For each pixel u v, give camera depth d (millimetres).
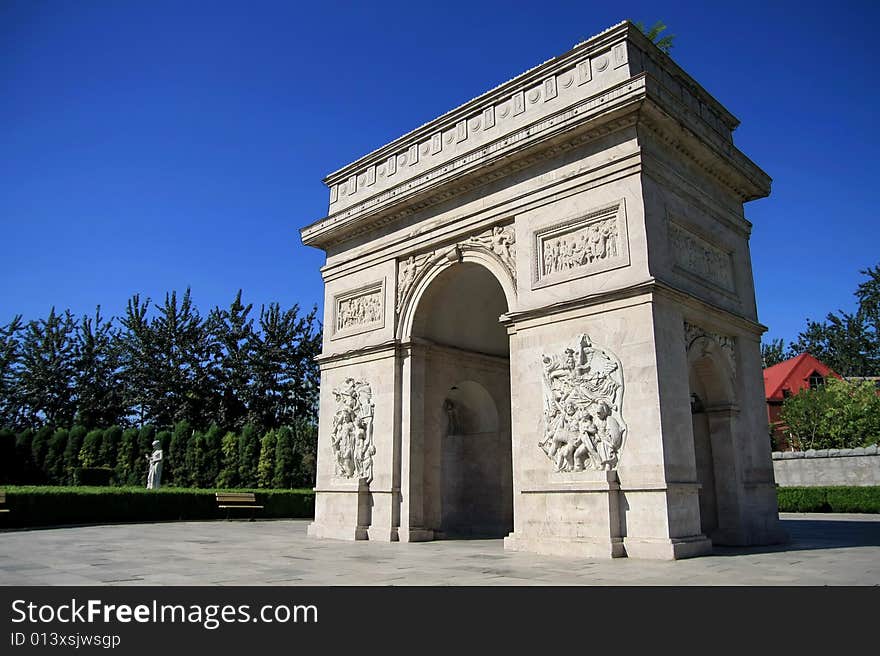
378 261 34906
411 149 35094
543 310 26219
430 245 32156
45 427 67000
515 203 28594
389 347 32875
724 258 29625
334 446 34094
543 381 25734
